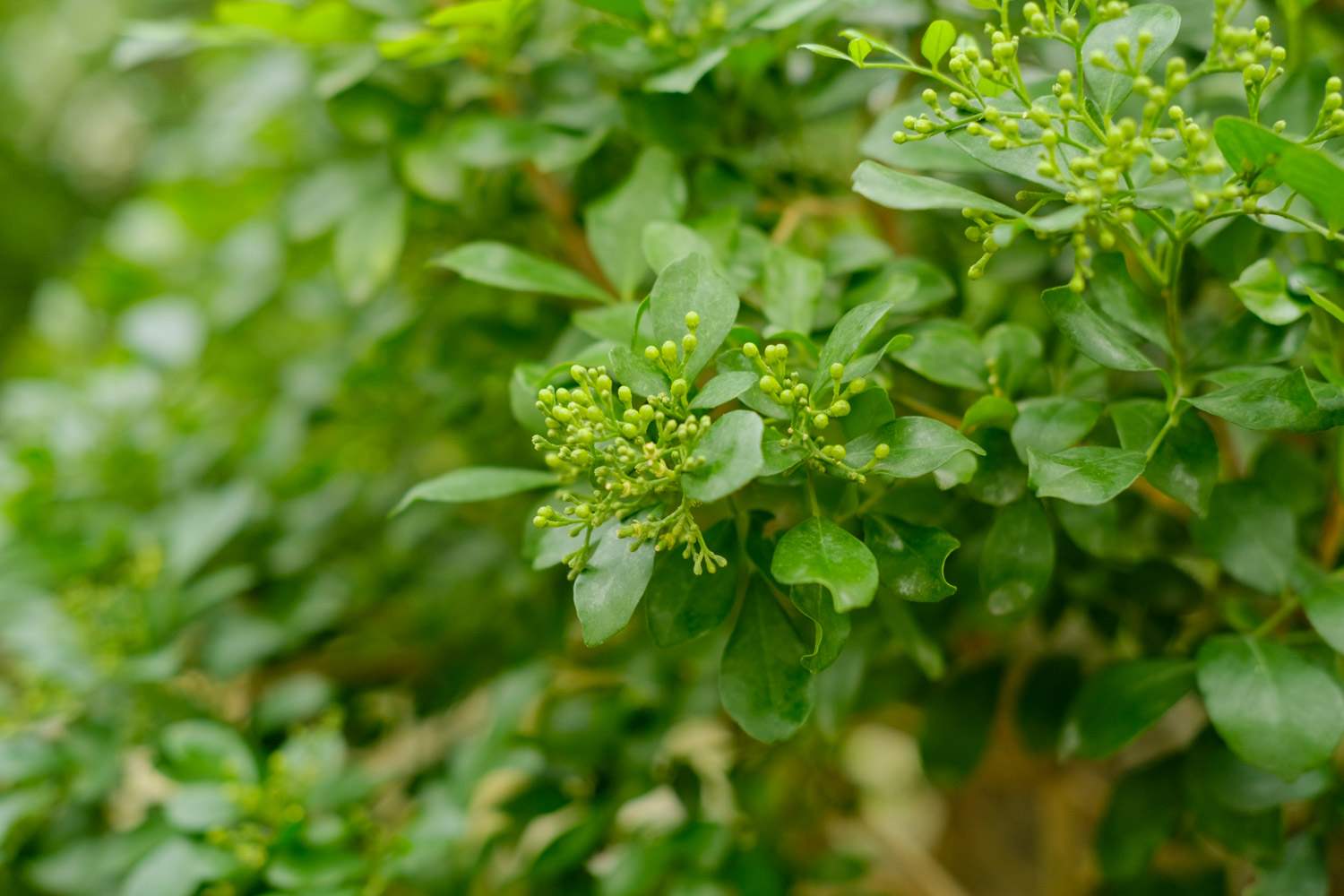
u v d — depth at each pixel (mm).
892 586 511
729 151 627
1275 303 533
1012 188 613
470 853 675
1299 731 520
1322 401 503
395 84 657
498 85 635
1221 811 579
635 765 649
